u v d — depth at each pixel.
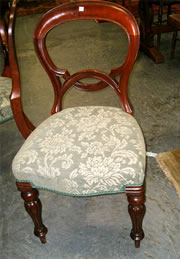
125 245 1.13
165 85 2.30
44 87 2.51
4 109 1.34
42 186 0.94
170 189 1.36
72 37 3.59
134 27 0.96
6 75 1.60
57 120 1.09
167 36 3.31
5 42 1.52
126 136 0.97
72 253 1.13
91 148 0.92
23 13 4.84
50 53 3.17
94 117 1.08
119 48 3.13
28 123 1.41
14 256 1.14
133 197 0.91
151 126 1.82
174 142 1.66
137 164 0.87
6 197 1.42
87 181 0.87
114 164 0.87
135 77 2.47
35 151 0.95
